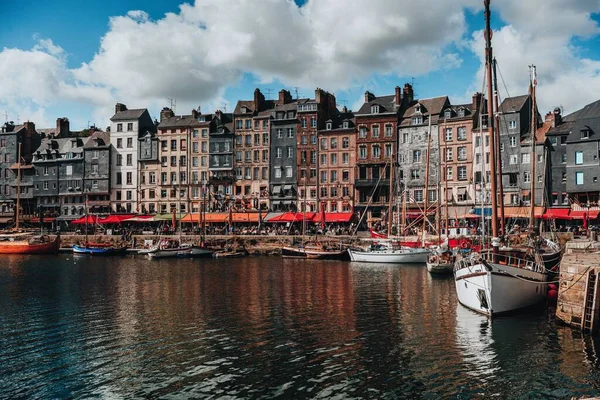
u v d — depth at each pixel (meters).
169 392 17.59
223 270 52.59
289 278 45.19
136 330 25.47
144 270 53.03
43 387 18.17
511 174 75.69
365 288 38.53
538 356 20.38
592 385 17.47
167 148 98.44
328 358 20.73
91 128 118.81
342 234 75.19
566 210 65.81
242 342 23.14
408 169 83.94
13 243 76.50
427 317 27.58
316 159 90.00
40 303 32.84
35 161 105.19
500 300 26.62
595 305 22.91
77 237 84.75
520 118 76.19
